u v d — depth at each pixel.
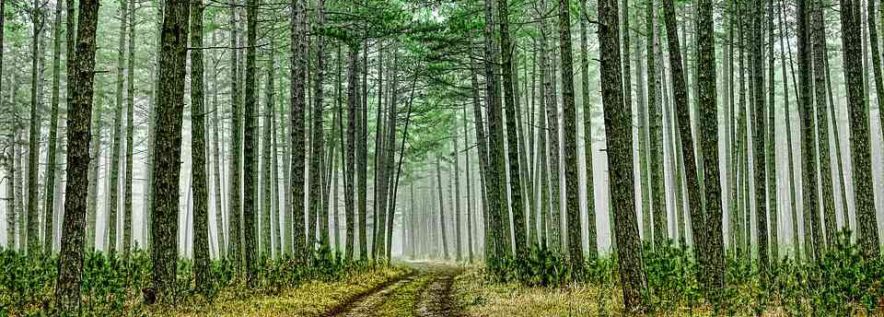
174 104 13.30
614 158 11.57
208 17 25.50
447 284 22.17
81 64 10.05
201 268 14.45
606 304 12.22
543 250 17.08
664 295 11.67
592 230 20.02
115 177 22.91
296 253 19.50
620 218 11.49
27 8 19.77
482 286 18.58
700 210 11.76
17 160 29.89
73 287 10.02
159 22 25.44
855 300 9.98
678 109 11.72
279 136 44.47
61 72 33.88
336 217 40.16
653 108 18.17
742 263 14.76
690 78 35.28
